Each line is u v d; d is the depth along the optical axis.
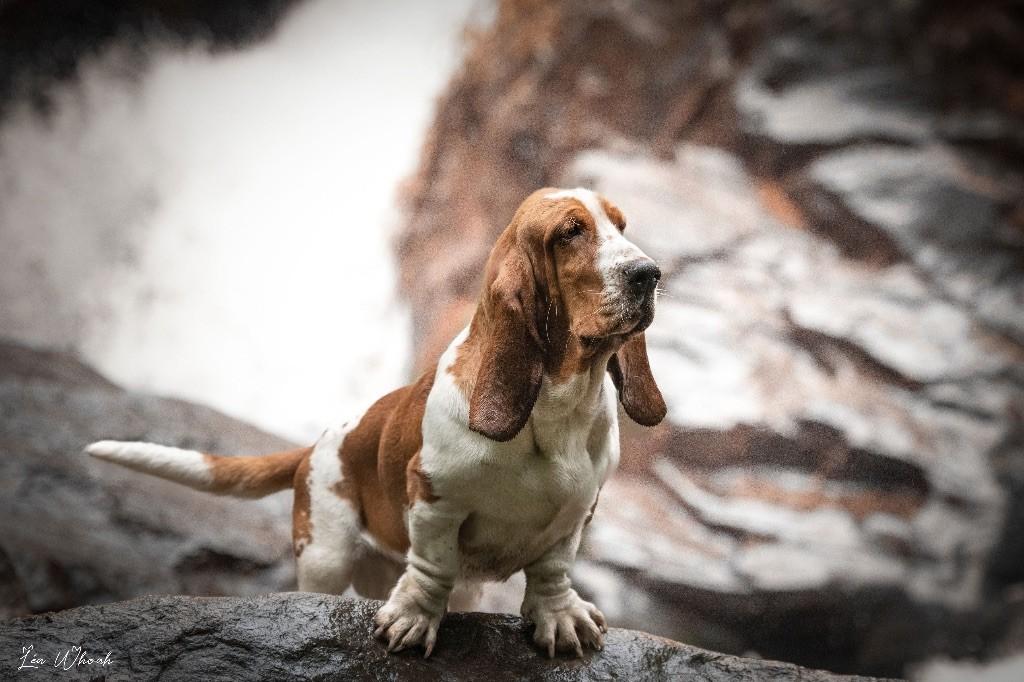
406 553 4.45
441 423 3.71
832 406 12.87
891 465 12.60
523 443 3.64
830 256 14.88
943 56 16.08
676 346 13.38
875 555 11.94
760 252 14.54
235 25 18.16
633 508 12.25
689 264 14.29
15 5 16.72
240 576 7.90
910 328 13.80
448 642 3.85
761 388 13.05
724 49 16.55
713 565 11.54
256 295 17.03
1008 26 15.90
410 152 17.38
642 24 16.72
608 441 3.92
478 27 17.55
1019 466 12.80
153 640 3.72
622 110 16.53
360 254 17.14
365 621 3.85
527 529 3.80
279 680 3.62
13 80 16.95
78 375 10.16
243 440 9.14
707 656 3.85
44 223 16.80
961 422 13.00
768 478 12.62
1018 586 12.40
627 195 15.17
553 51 16.89
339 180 17.47
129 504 8.05
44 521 7.73
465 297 16.33
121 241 17.03
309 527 4.71
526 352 3.60
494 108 16.98
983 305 14.13
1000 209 14.92
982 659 11.93
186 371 16.67
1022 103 15.79
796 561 11.62
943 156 15.39
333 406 16.53
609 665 3.79
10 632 3.75
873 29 16.25
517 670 3.74
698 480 12.65
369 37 18.28
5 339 10.67
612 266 3.50
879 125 15.65
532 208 3.70
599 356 3.64
